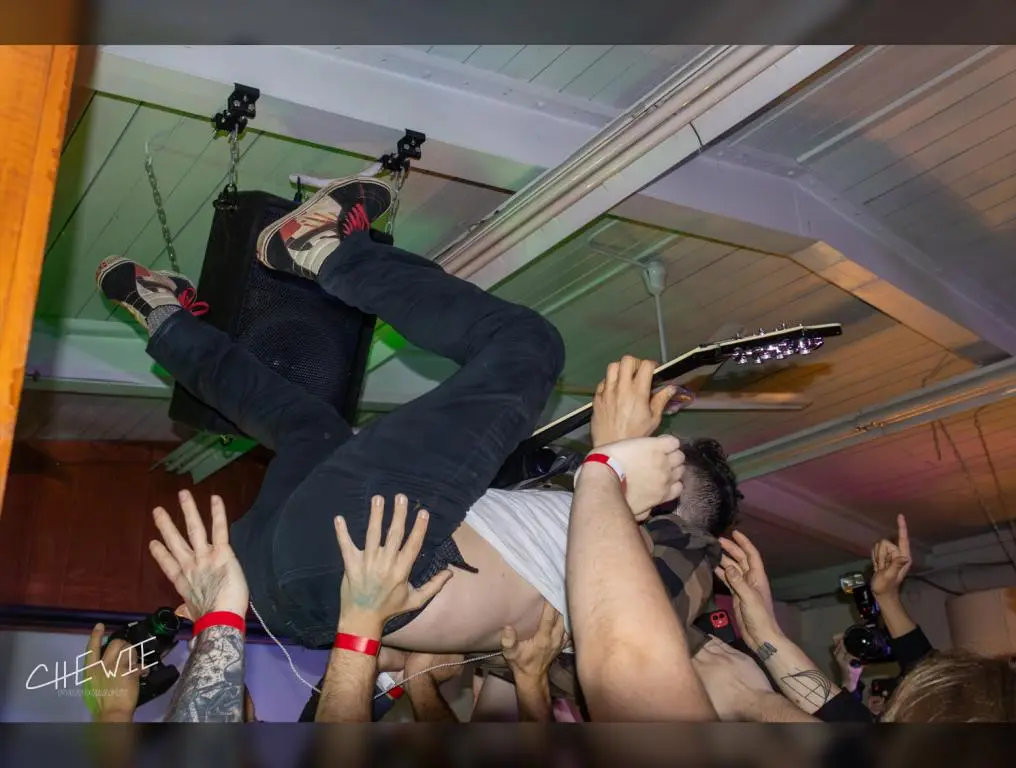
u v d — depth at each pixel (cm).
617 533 113
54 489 457
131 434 470
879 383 473
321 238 199
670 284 389
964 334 396
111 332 398
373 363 415
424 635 159
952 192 341
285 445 180
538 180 288
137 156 300
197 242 350
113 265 235
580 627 108
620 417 158
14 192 115
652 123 261
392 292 178
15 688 371
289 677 427
